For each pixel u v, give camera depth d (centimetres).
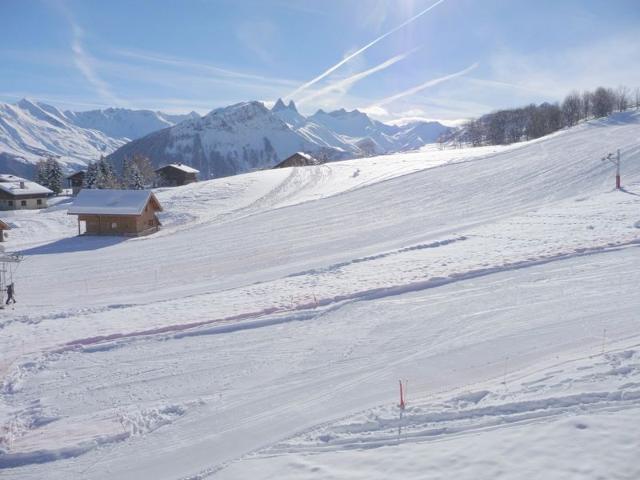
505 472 836
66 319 2136
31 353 1673
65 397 1341
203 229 4875
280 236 4091
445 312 1778
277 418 1162
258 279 2819
